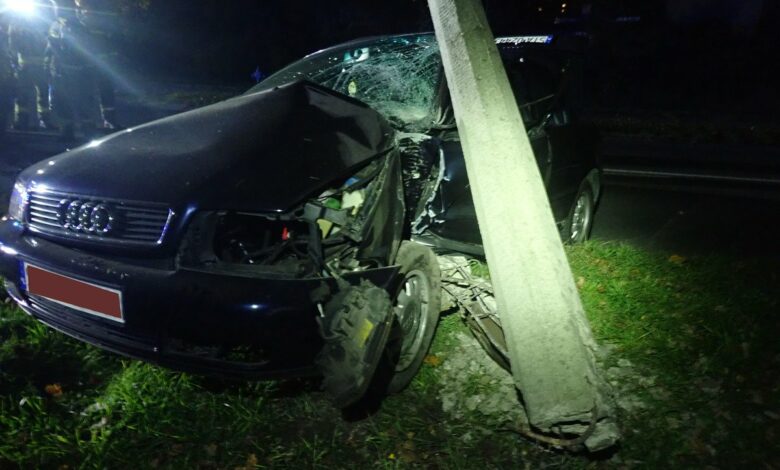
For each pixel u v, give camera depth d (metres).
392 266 3.04
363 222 3.05
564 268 3.05
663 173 8.84
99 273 2.72
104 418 2.98
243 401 3.11
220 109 3.57
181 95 16.20
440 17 3.37
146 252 2.71
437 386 3.40
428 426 3.08
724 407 3.20
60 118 8.11
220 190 2.72
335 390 2.64
